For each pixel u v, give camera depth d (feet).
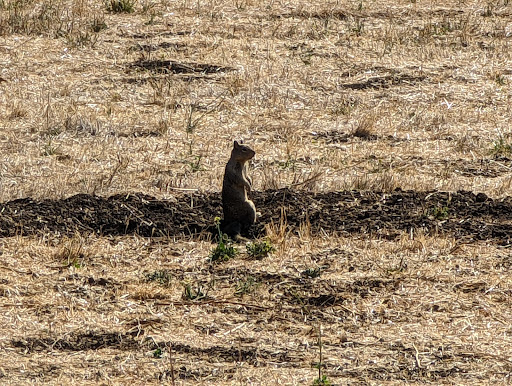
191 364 51.52
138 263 64.44
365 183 77.56
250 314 57.41
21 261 64.08
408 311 57.67
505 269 63.10
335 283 61.00
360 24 128.06
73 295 59.47
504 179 79.77
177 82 106.22
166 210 72.49
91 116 95.14
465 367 51.24
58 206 72.23
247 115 96.68
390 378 50.11
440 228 69.41
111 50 116.67
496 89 104.88
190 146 85.66
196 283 61.46
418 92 103.91
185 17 130.41
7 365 51.11
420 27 127.34
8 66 109.91
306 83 106.32
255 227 69.82
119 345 53.67
